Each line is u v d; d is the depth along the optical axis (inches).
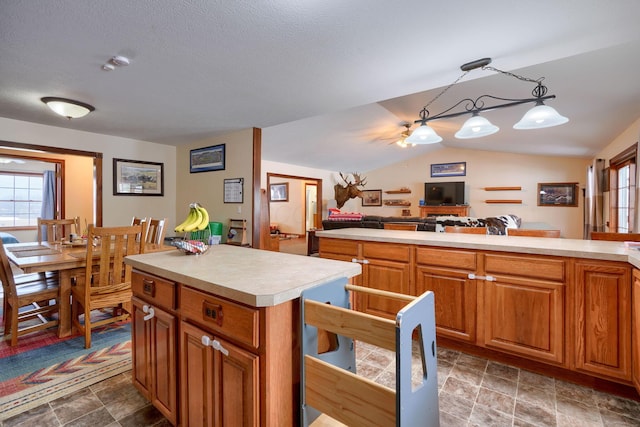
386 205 378.3
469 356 87.7
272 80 98.7
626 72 91.0
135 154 184.1
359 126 233.3
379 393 34.1
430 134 121.1
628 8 60.8
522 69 96.7
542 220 290.5
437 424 40.8
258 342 39.2
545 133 183.8
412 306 35.9
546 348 75.1
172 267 55.0
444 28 68.8
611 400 67.5
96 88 104.0
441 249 90.0
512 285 79.1
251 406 39.5
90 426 59.5
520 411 64.0
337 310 38.0
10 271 90.3
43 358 85.0
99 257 99.0
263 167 282.2
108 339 97.4
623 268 66.2
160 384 57.3
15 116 135.2
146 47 76.9
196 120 145.3
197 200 190.9
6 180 228.7
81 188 231.3
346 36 72.2
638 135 133.7
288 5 60.5
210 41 74.3
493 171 313.9
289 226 421.4
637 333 62.7
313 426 41.5
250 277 47.1
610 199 179.0
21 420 60.9
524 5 60.2
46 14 62.2
